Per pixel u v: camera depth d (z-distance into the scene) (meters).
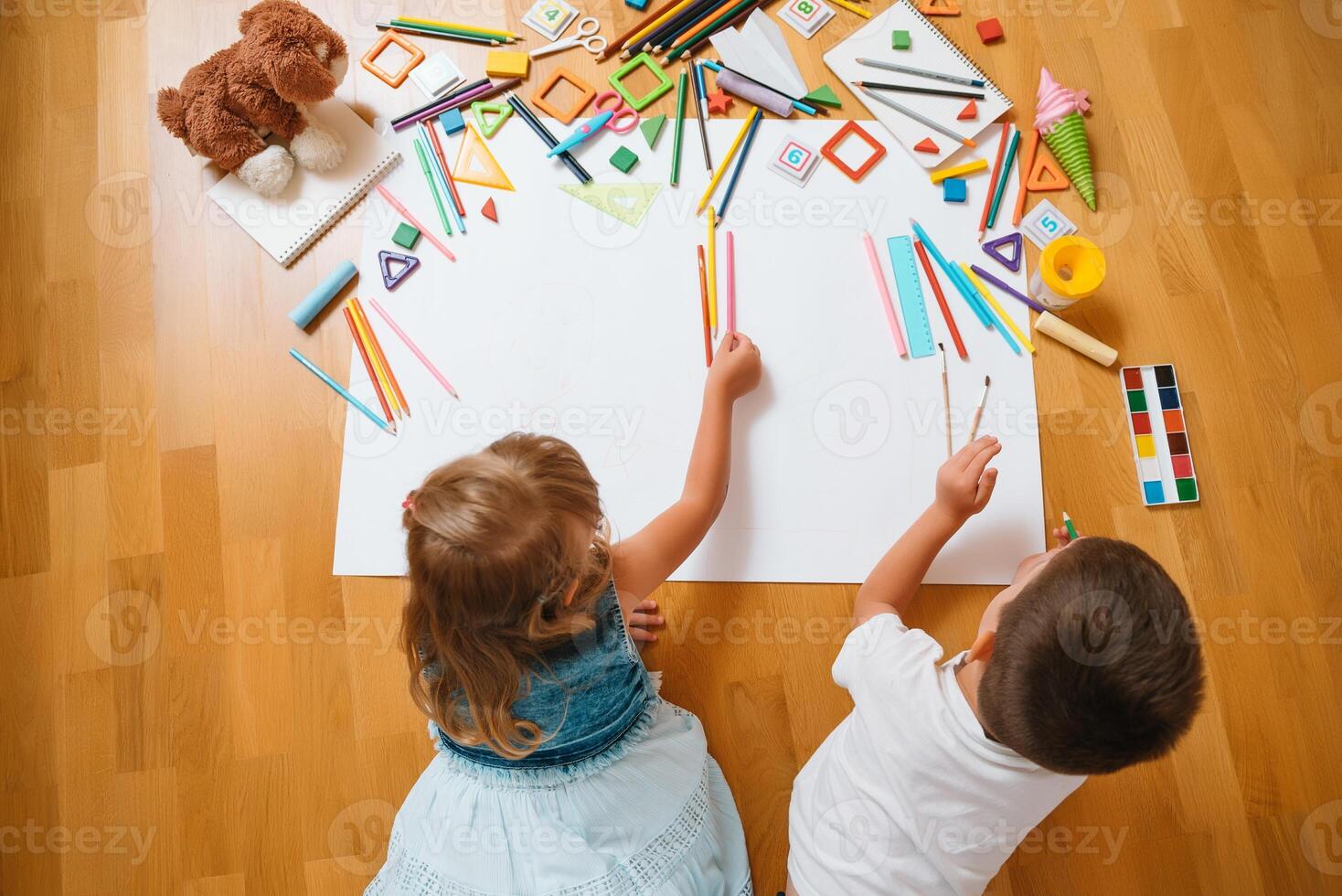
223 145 1.04
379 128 1.12
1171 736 0.66
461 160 1.11
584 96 1.12
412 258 1.08
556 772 0.82
